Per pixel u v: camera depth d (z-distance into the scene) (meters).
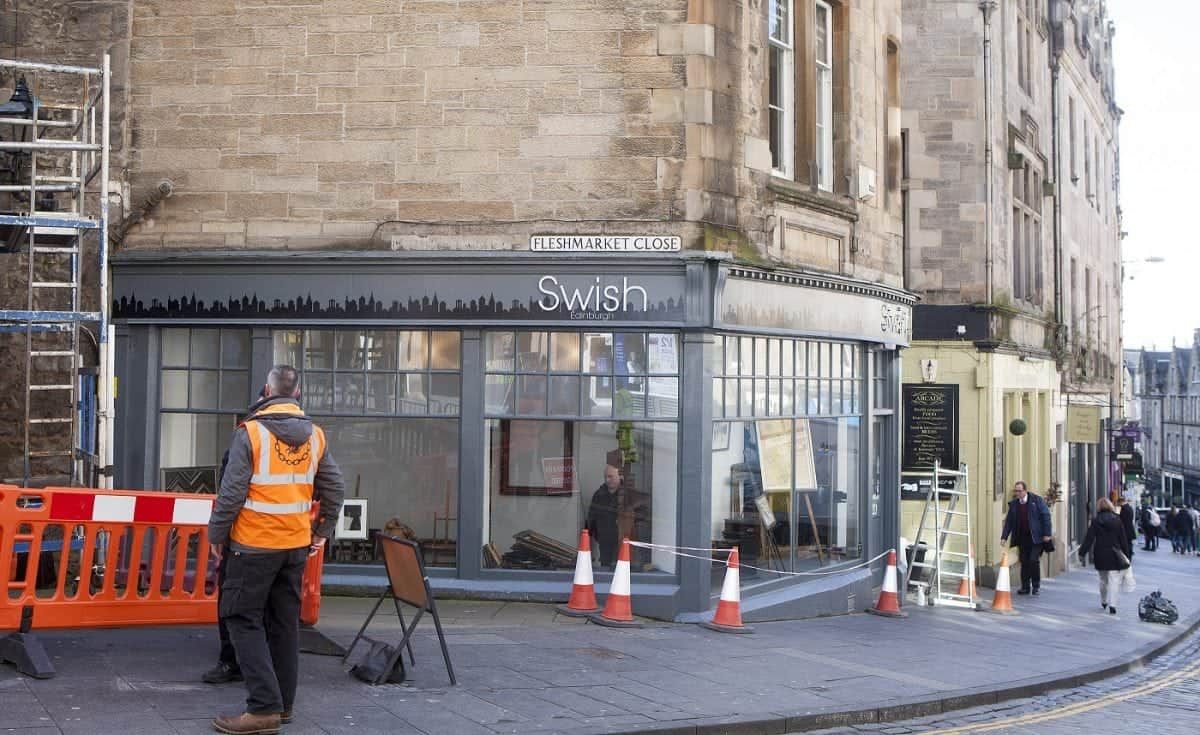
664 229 12.09
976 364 21.92
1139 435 40.34
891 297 16.31
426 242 12.22
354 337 12.45
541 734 7.25
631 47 12.19
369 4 12.30
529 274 12.08
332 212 12.30
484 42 12.25
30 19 12.43
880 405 16.64
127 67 12.45
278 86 12.37
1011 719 9.40
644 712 8.05
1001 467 22.53
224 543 7.00
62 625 8.05
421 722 7.34
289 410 7.10
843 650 11.73
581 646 10.31
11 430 12.14
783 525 13.95
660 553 12.21
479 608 11.85
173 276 12.39
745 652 10.85
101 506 8.18
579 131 12.17
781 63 14.26
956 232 22.23
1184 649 15.22
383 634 10.21
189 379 12.60
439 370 12.35
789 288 13.50
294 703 7.60
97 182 12.35
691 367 12.12
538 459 12.37
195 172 12.41
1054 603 19.88
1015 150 24.11
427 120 12.25
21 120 10.21
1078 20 33.00
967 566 17.80
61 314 9.74
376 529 12.42
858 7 15.86
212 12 12.42
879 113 16.56
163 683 7.74
